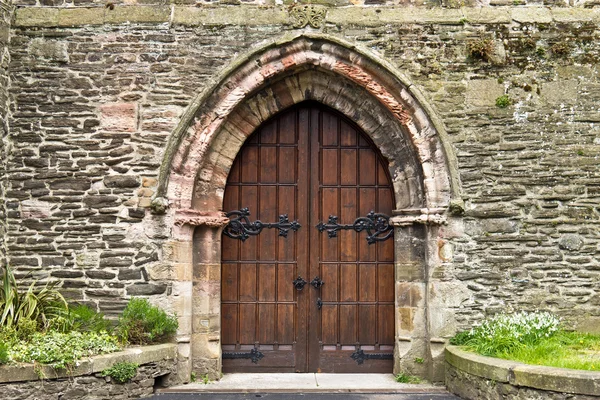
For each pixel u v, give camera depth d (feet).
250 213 27.30
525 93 25.93
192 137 25.54
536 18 26.13
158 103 25.72
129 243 25.43
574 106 25.85
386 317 27.20
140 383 23.22
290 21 25.90
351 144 27.45
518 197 25.66
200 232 26.17
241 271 27.20
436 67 25.98
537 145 25.75
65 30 25.94
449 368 24.17
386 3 26.23
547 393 19.67
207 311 25.95
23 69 25.86
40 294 24.41
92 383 21.89
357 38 25.98
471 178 25.67
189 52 25.85
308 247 27.27
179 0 26.11
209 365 25.79
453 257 25.45
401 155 26.63
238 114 26.50
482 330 24.50
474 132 25.82
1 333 22.03
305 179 27.32
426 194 25.64
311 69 26.32
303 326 27.12
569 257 25.46
